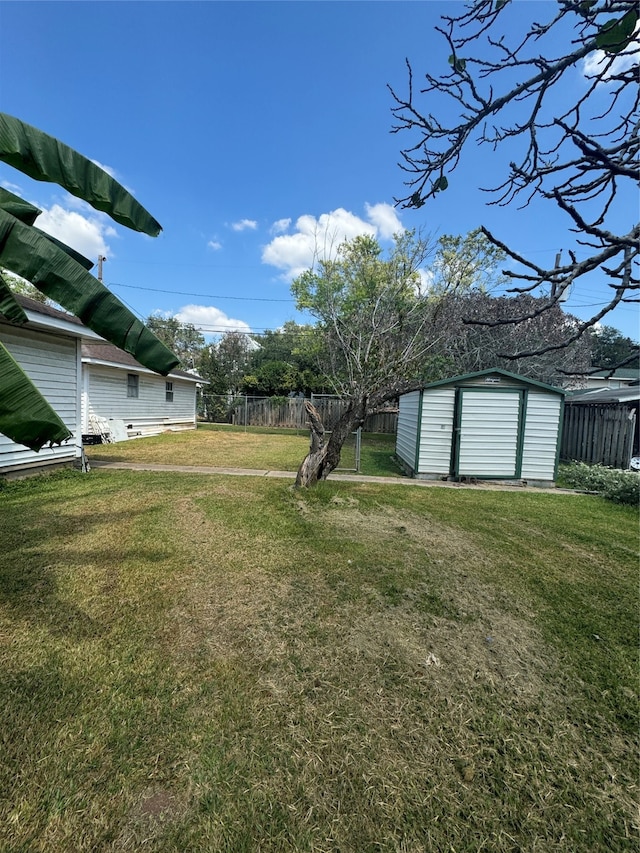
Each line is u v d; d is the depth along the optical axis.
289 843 1.23
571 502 5.91
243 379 21.75
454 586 3.00
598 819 1.34
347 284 10.83
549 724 1.74
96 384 10.98
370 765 1.51
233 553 3.44
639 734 1.71
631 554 3.79
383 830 1.28
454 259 9.59
